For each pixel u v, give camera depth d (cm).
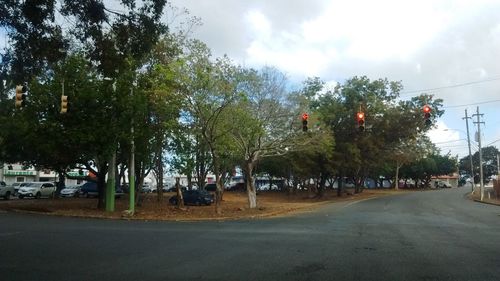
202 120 3120
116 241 1568
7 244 1459
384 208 3750
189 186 5222
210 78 2972
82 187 5219
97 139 2898
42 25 1310
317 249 1410
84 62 2836
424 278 995
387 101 5509
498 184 5978
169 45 3156
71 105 2850
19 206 3300
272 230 2009
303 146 4181
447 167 12025
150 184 8875
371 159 5944
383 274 1033
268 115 3725
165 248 1413
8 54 1342
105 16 1339
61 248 1386
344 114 5322
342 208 3800
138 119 2972
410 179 12988
